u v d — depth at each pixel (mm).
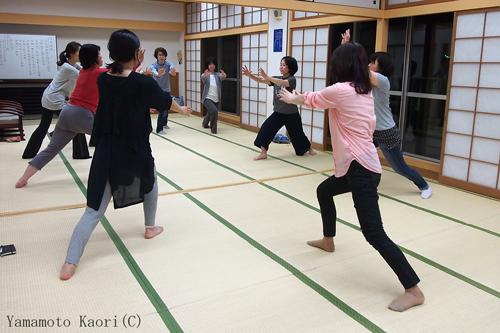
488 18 3738
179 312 1981
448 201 3703
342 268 2436
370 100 2105
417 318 1972
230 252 2617
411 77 4738
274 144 6102
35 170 3818
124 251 2598
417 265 2492
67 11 7961
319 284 2258
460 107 4066
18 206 3346
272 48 6352
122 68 2316
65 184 3945
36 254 2545
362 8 4469
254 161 5020
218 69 8305
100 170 2348
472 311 2037
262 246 2709
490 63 3768
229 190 3867
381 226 2068
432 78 4539
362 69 2066
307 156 5355
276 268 2424
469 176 4059
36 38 7711
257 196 3711
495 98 3768
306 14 5625
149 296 2111
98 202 2357
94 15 8219
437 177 4465
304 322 1928
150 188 2514
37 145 4844
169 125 7652
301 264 2475
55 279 2252
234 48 7773
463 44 3971
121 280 2260
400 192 3949
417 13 4301
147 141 2457
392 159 3752
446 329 1895
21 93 7789
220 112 8352
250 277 2318
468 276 2375
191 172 4449
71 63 4492
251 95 7078
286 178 4301
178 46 9469
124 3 8461
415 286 2066
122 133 2324
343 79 2098
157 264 2443
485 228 3082
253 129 7125
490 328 1908
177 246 2688
